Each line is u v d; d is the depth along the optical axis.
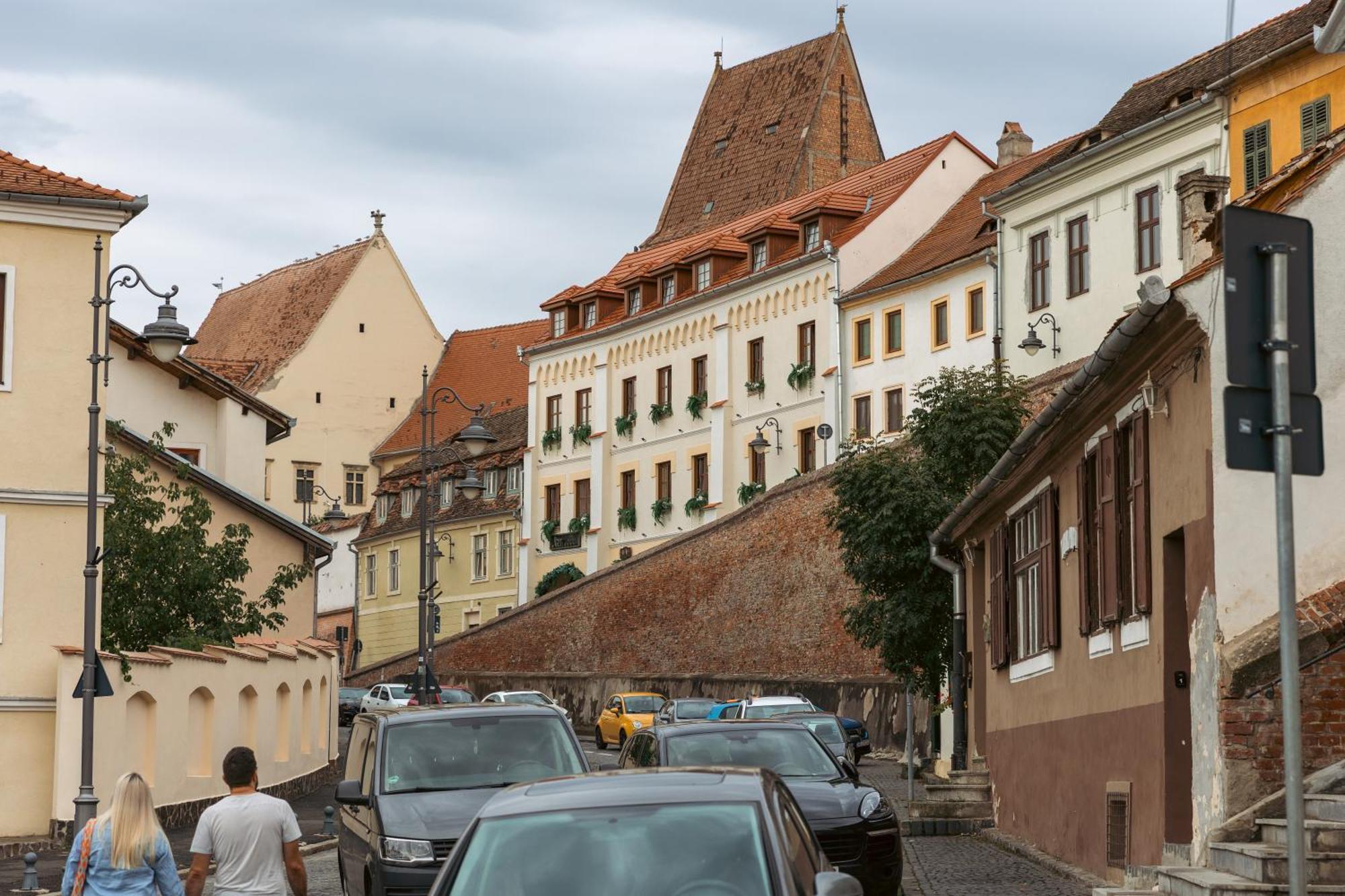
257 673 35.44
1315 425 7.63
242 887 11.44
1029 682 23.67
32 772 29.03
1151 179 47.31
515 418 86.88
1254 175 43.12
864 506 35.25
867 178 69.12
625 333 74.94
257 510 45.16
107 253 30.64
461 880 7.97
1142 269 47.66
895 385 59.94
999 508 26.16
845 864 16.77
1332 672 14.07
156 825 11.15
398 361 104.00
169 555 37.62
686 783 8.56
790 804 9.08
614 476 75.19
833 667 52.72
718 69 88.69
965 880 19.97
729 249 70.19
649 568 61.78
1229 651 14.08
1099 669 19.16
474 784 16.19
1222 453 14.36
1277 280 7.62
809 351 64.56
